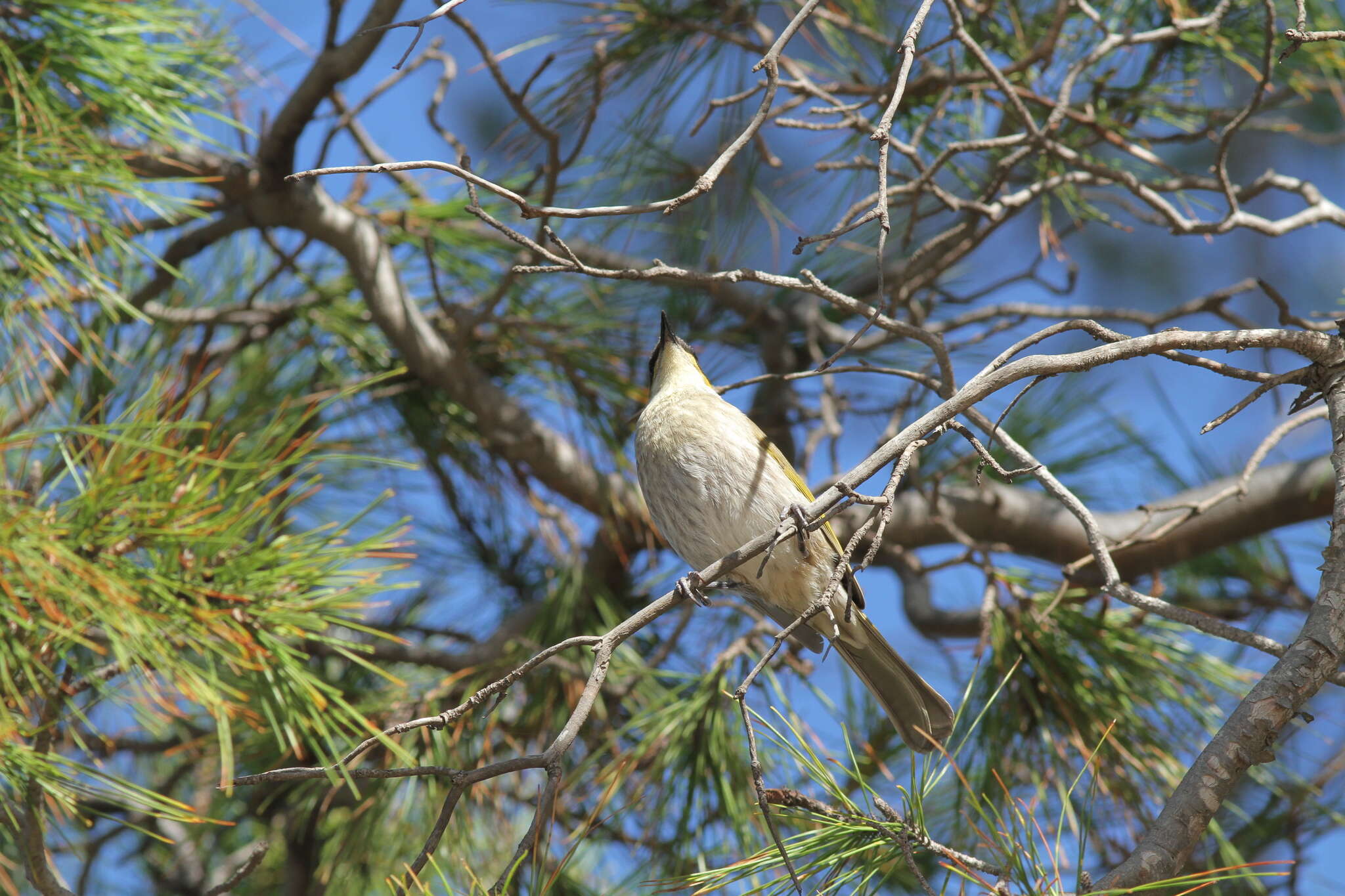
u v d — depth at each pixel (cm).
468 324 728
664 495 616
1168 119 714
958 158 744
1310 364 402
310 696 397
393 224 774
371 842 637
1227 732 328
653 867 590
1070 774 589
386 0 646
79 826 652
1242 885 638
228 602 398
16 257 446
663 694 694
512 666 689
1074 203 766
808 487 746
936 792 624
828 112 557
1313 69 686
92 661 474
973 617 812
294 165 700
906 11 705
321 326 771
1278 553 773
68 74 498
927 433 381
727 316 872
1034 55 599
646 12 690
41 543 353
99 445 408
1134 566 767
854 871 373
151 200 480
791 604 605
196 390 414
